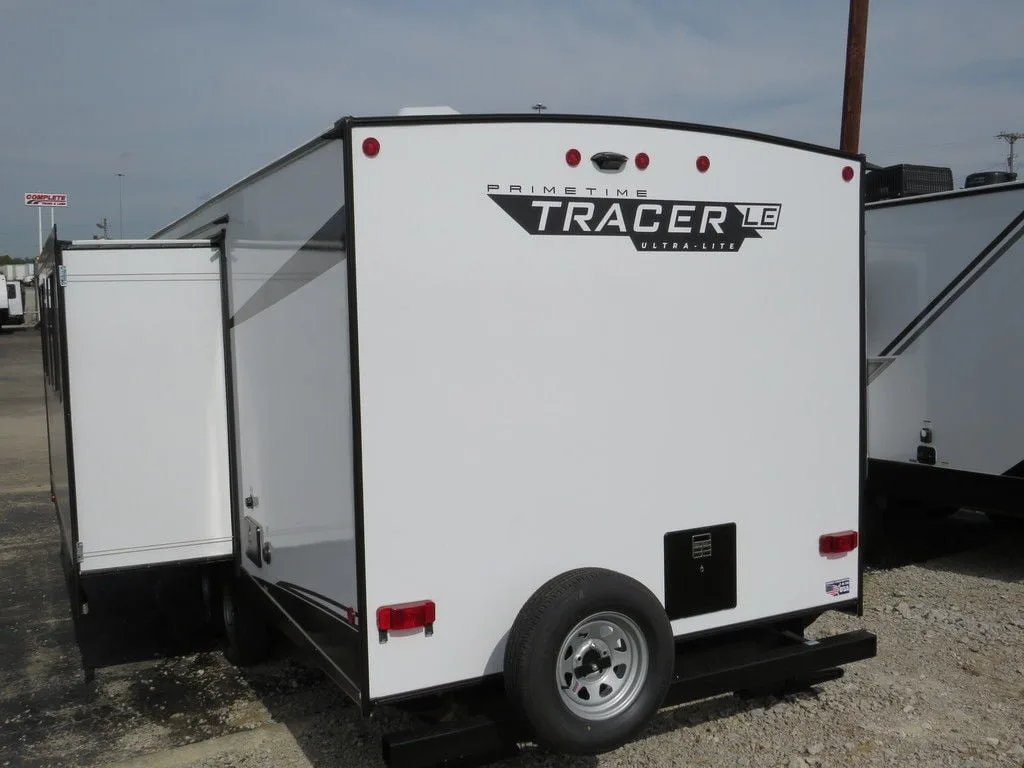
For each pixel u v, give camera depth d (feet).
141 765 13.42
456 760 11.42
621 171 12.00
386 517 10.87
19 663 17.78
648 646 11.69
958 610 19.13
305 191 11.89
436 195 10.92
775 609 13.70
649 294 12.32
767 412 13.39
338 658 11.64
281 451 13.44
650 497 12.53
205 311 16.19
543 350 11.64
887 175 24.34
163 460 16.11
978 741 13.44
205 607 19.40
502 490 11.50
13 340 111.14
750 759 13.05
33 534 28.37
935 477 22.47
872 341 23.95
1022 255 20.48
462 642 11.37
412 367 10.91
